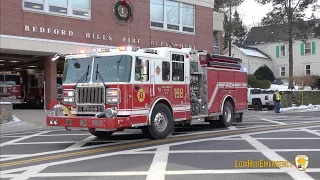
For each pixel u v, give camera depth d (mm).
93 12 20875
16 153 9328
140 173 6828
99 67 10281
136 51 10367
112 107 9898
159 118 11086
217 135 11898
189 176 6535
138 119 10242
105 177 6602
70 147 10078
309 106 29688
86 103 10250
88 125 9781
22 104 28844
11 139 11977
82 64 10602
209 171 6883
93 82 10203
